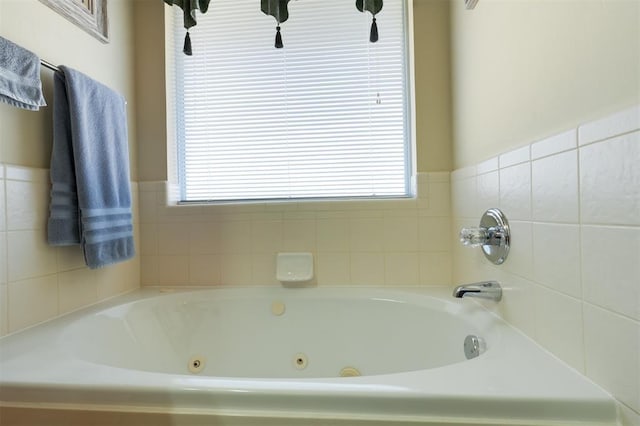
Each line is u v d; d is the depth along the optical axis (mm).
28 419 632
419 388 597
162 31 1638
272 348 1420
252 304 1449
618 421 545
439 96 1527
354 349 1371
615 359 556
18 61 931
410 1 1612
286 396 596
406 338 1300
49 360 756
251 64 1714
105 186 1238
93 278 1285
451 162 1507
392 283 1511
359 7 1065
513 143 919
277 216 1552
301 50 1695
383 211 1521
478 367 683
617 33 549
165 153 1621
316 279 1535
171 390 613
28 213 1026
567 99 684
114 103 1320
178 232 1594
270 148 1702
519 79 883
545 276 758
